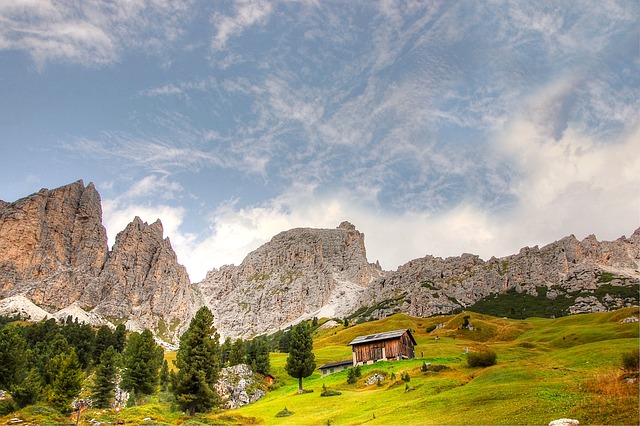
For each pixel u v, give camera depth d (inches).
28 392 3117.6
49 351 4736.7
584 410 1395.2
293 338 3727.9
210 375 3216.0
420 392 2294.5
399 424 1743.4
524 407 1568.7
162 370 4840.1
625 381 1574.8
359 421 1982.0
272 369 5255.9
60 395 3019.2
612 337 3939.5
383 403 2292.1
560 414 1418.6
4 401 3041.3
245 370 4490.7
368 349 4446.4
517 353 4013.3
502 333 6269.7
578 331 4685.0
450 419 1647.4
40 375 3831.2
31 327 6181.1
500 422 1482.5
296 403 2947.8
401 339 4350.4
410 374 3061.0
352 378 3422.7
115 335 6141.7
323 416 2324.1
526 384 1871.3
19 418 2625.5
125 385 4092.0
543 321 6899.6
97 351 5684.1
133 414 2800.2
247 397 3986.2
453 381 2399.1
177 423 2583.7
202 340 3280.0
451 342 5777.6
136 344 4539.9
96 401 3809.1
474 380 2258.9
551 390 1706.4
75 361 3243.1
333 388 3371.1
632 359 1680.6
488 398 1788.9
